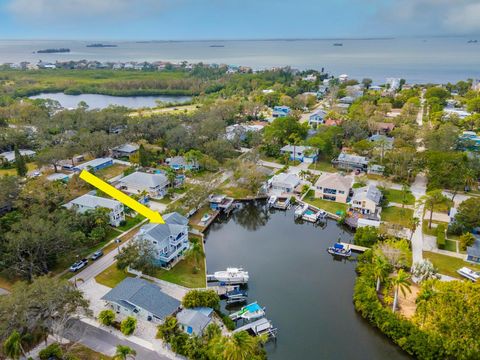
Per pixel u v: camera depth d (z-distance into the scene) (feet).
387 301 219.20
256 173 391.24
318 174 439.22
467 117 604.49
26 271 235.61
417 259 265.95
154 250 249.96
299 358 192.65
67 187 354.33
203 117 616.39
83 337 193.06
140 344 190.29
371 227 297.12
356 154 489.26
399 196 376.27
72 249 257.75
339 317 221.87
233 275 250.98
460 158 376.07
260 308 224.12
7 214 281.95
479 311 179.52
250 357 171.83
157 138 534.78
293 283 255.50
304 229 338.13
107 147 472.85
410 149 420.36
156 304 209.46
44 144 485.15
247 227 346.54
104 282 240.73
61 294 182.60
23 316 172.14
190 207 335.47
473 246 269.03
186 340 182.91
